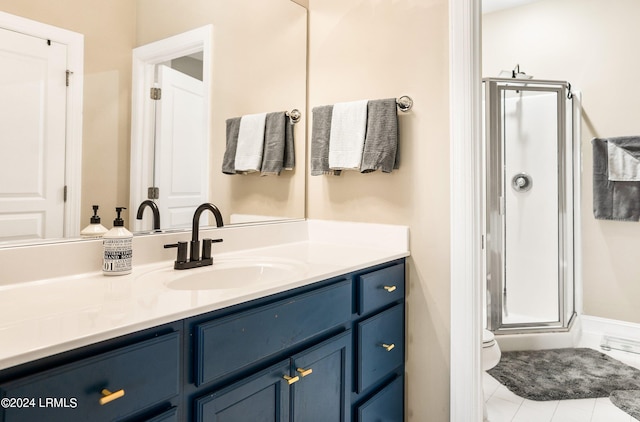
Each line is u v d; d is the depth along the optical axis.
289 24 1.84
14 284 1.02
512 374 2.33
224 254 1.54
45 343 0.64
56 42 1.12
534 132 2.82
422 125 1.58
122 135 1.28
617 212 2.76
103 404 0.69
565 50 2.98
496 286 2.78
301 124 1.89
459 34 1.48
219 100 1.57
